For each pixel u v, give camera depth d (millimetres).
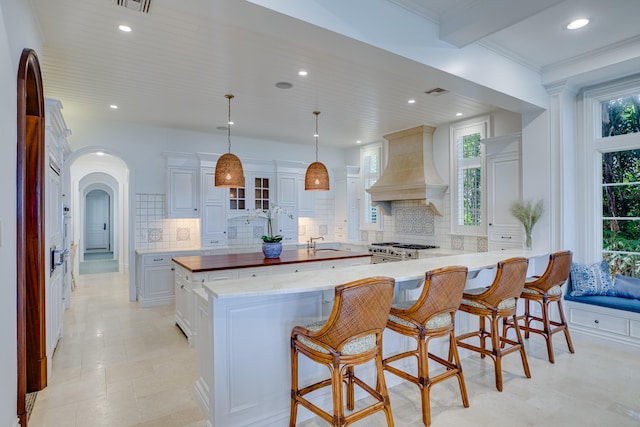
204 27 2699
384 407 1994
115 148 5402
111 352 3451
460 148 5469
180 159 5668
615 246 3855
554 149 3943
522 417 2326
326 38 2387
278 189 6508
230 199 6098
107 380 2871
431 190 5469
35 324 2701
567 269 3293
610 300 3594
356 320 1828
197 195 5789
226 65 3379
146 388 2740
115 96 4215
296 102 4500
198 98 4316
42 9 2428
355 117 5203
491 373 2971
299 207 6770
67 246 5090
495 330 2686
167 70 3479
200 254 5594
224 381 2092
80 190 10391
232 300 2119
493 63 3385
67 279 5086
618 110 3830
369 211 7168
